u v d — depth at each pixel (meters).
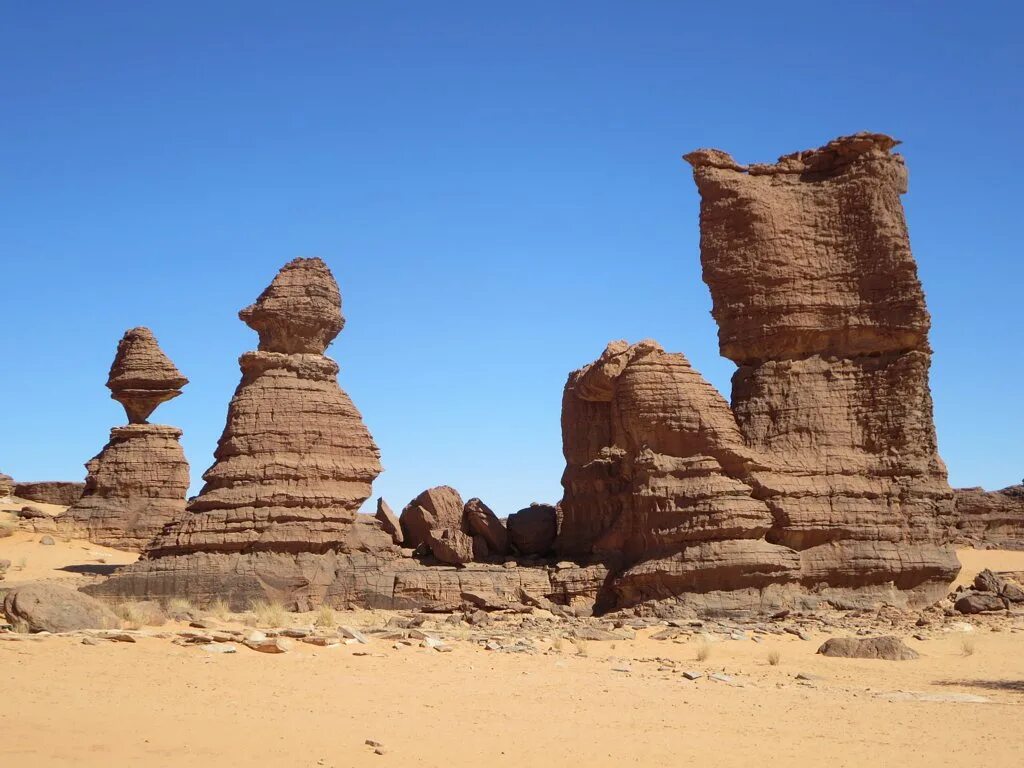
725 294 36.59
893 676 24.25
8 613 22.00
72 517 52.47
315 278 36.00
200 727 15.88
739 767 15.55
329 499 34.03
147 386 53.91
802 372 36.09
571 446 38.56
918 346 36.12
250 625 26.20
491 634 27.70
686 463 33.94
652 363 34.78
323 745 15.41
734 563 32.56
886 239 36.25
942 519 35.62
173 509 53.00
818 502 34.56
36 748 14.19
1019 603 36.03
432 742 16.00
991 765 15.97
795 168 37.41
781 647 27.92
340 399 35.44
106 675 18.41
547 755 15.66
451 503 37.69
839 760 16.11
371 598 32.75
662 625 30.58
